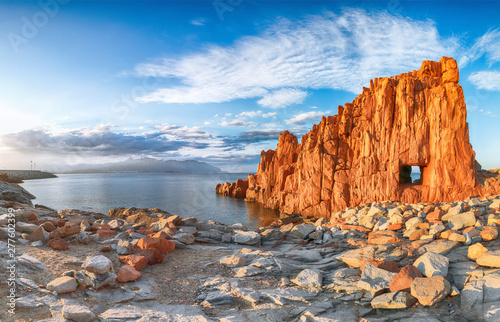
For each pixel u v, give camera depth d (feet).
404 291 28.14
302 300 29.17
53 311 24.18
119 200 322.14
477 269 30.83
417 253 37.22
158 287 33.17
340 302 28.71
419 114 167.73
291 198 236.43
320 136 216.33
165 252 45.37
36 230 42.86
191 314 26.30
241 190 371.15
